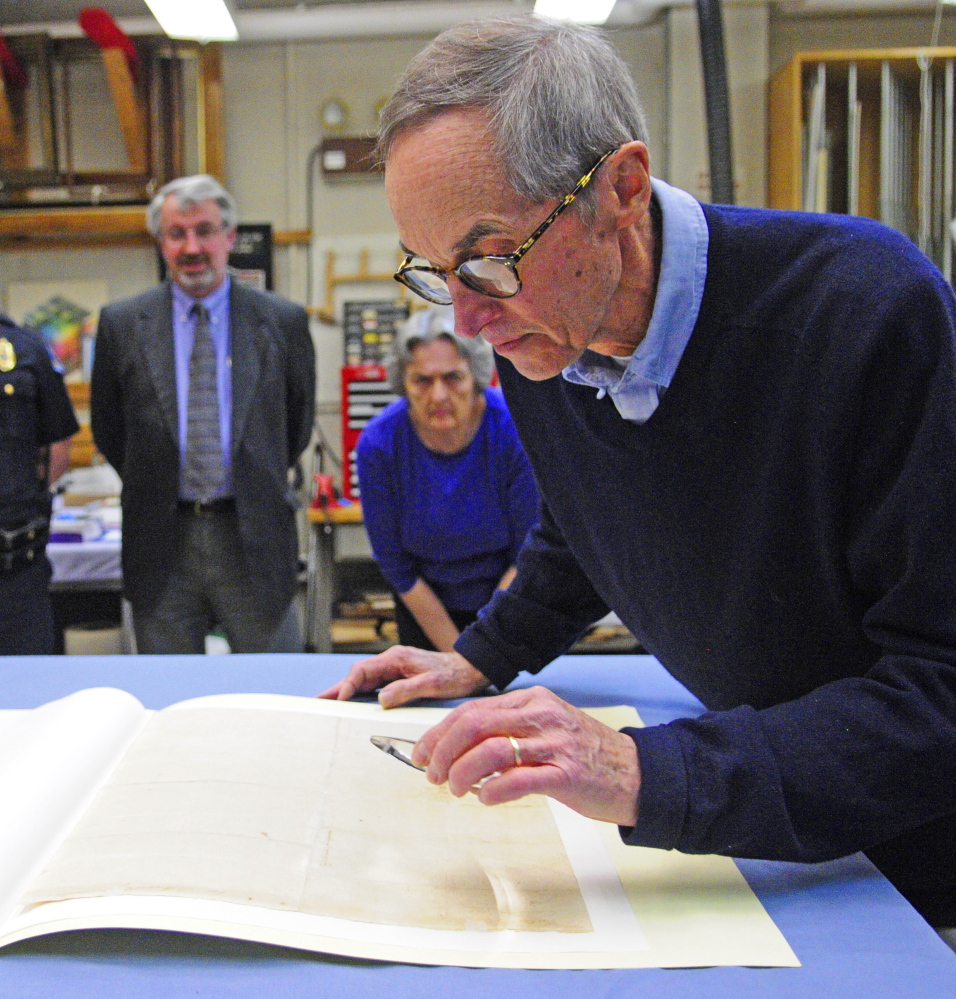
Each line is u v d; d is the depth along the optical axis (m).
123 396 2.13
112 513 2.90
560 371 0.68
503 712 0.57
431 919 0.53
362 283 3.63
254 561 2.10
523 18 0.60
